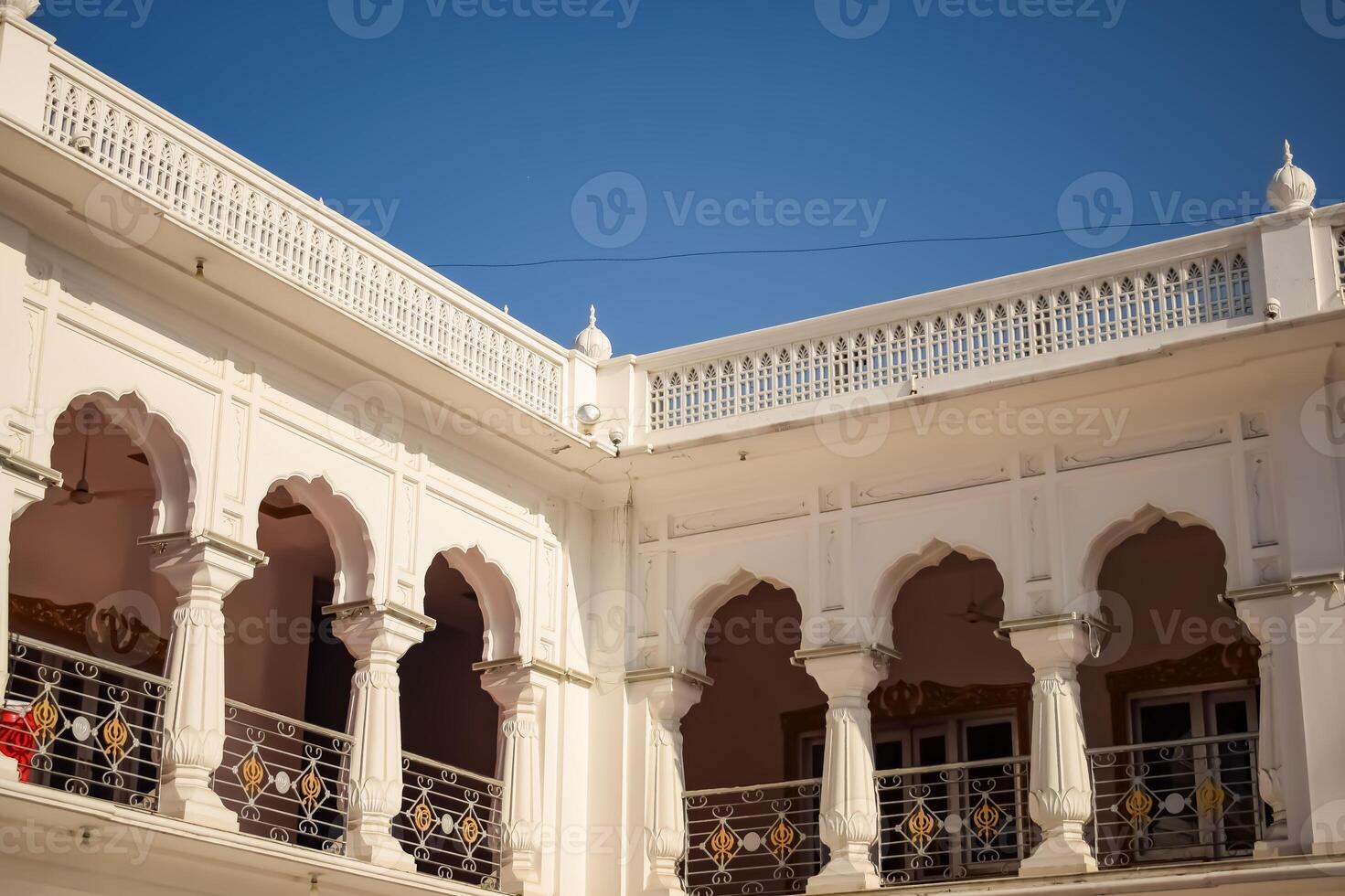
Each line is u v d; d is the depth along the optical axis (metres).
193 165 9.64
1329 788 9.76
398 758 10.55
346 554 10.87
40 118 8.65
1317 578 10.11
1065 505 11.22
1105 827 12.96
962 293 11.61
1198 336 10.61
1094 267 11.21
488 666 11.84
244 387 10.12
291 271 10.19
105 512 12.21
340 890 10.03
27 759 10.48
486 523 11.80
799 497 12.21
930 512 11.68
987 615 13.48
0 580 8.35
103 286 9.31
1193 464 10.85
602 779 12.09
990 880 10.61
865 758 11.44
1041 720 10.83
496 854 11.70
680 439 12.39
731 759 14.91
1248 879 9.74
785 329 12.25
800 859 14.30
